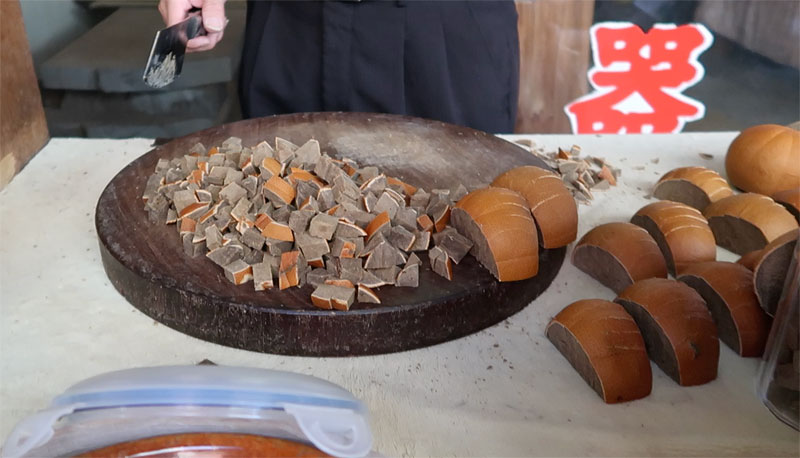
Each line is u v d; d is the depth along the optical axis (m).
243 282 0.63
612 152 1.02
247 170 0.74
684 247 0.70
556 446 0.52
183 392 0.33
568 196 0.70
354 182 0.74
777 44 1.72
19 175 0.92
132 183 0.78
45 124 1.00
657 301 0.59
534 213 0.69
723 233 0.77
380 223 0.66
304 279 0.64
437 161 0.84
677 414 0.55
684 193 0.85
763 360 0.59
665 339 0.58
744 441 0.53
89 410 0.33
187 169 0.77
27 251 0.76
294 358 0.61
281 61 1.13
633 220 0.77
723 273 0.63
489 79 1.15
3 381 0.58
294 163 0.76
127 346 0.62
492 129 1.20
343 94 1.12
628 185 0.93
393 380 0.59
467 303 0.62
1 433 0.53
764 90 1.77
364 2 1.06
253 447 0.34
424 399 0.57
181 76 1.50
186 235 0.67
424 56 1.10
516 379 0.59
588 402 0.57
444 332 0.63
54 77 1.43
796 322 0.53
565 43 1.66
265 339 0.61
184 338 0.63
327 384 0.37
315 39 1.09
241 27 1.63
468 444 0.52
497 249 0.63
